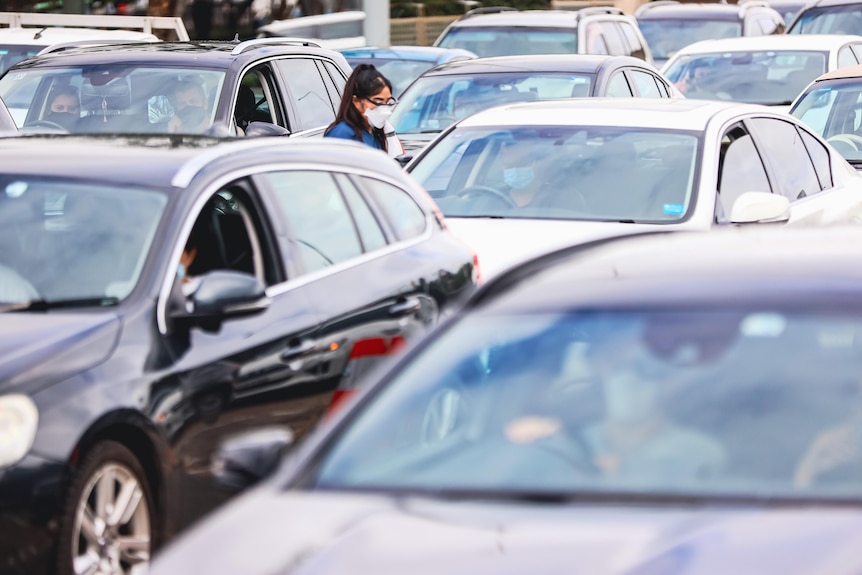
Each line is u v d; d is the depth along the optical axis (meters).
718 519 8.71
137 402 13.95
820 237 11.52
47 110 29.55
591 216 22.78
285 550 8.94
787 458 9.36
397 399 10.55
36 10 58.72
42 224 15.65
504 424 10.11
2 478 12.91
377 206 18.22
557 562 8.34
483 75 35.78
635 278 10.91
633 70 37.22
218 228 16.39
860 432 9.42
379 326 17.09
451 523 9.01
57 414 13.30
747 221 21.94
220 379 14.81
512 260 20.86
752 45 49.22
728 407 9.71
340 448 10.25
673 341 10.20
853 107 35.69
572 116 25.02
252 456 10.64
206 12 55.47
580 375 10.23
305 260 16.61
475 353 10.68
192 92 29.28
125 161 16.41
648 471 9.46
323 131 31.58
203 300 14.71
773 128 25.89
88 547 13.53
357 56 46.62
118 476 13.86
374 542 8.82
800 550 8.23
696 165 23.19
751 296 10.36
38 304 14.80
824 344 9.88
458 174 24.27
